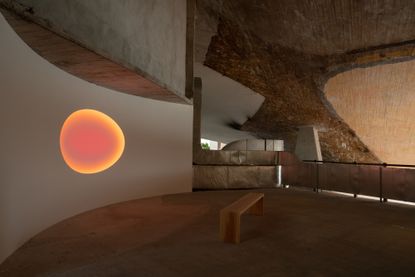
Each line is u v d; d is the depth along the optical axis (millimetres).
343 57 9789
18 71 4168
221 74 14695
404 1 7090
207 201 8281
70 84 6047
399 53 8781
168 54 7738
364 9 7699
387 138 13117
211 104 19031
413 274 3486
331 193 10062
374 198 9188
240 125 21844
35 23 3564
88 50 4543
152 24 6684
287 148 22250
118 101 7883
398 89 10227
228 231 4637
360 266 3713
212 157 10859
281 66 11758
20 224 4297
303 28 9148
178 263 3740
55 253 4027
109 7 4953
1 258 3670
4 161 3801
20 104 4270
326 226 5695
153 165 9023
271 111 16719
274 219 6238
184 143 9984
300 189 11039
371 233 5242
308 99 13195
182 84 8992
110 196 7633
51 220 5430
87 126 6727
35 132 4793
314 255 4094
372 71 9867
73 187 6219
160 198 8656
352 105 12102
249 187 11195
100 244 4445
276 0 8453
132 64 5730
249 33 10539
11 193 4004
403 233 5254
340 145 15961
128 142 8242
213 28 11352
